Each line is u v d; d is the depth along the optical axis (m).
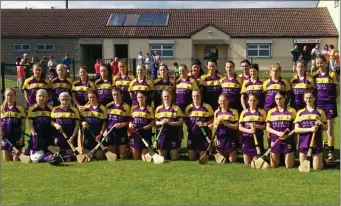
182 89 9.95
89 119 9.59
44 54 34.88
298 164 8.88
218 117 9.11
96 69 19.78
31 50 34.94
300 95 9.27
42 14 37.00
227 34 34.28
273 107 9.28
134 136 9.41
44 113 9.59
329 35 34.16
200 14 36.91
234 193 6.99
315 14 36.44
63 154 9.46
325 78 9.23
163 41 34.28
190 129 9.34
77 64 23.05
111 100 10.25
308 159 8.32
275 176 7.98
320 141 8.47
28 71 17.39
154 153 9.17
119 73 10.47
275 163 8.67
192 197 6.81
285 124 8.65
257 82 9.56
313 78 9.35
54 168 8.73
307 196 6.82
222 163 9.04
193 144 9.33
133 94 10.12
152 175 8.09
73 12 37.19
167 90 9.41
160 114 9.38
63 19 36.44
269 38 34.38
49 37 34.66
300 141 8.62
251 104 8.97
